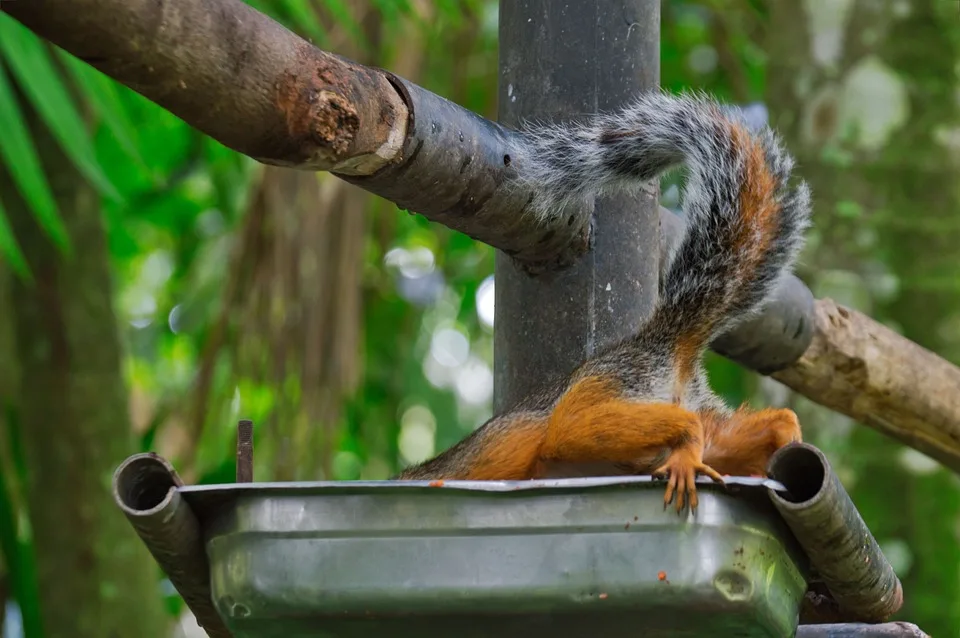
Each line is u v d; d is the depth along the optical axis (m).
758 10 17.44
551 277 8.55
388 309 20.00
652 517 5.52
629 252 8.65
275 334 13.09
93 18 4.98
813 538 5.73
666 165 8.47
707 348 9.31
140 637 13.91
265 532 5.62
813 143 12.98
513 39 8.75
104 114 10.38
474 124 7.06
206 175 19.59
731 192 8.93
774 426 8.77
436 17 13.77
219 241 18.72
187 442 13.77
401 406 20.80
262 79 5.55
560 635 5.90
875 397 10.95
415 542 5.57
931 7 13.02
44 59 9.98
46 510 13.95
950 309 12.59
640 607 5.54
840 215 12.75
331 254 13.27
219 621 6.67
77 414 14.03
